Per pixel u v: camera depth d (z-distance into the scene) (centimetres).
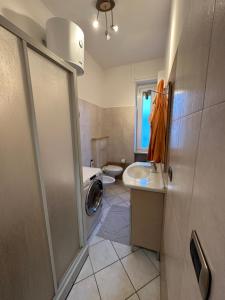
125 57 290
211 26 38
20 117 79
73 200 139
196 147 47
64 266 128
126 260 154
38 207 94
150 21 195
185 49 69
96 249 167
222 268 27
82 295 123
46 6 165
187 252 51
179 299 58
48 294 106
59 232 119
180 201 67
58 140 114
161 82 174
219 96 31
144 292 125
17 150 78
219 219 29
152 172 181
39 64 93
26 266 86
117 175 346
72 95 128
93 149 302
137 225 155
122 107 340
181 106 74
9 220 75
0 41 68
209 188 35
